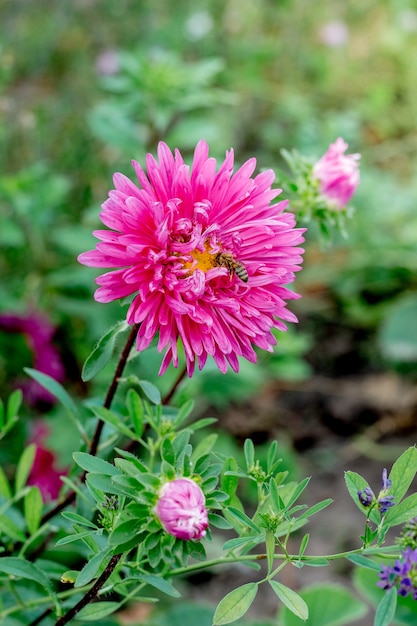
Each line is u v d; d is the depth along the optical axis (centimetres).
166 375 79
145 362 75
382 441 103
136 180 87
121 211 50
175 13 145
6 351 85
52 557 74
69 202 107
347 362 112
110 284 50
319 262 118
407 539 49
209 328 51
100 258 50
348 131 123
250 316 52
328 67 150
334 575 87
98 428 59
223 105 133
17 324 85
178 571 54
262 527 50
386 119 144
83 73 132
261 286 52
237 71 138
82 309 91
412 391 108
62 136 114
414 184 123
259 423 103
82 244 92
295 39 152
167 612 73
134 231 50
